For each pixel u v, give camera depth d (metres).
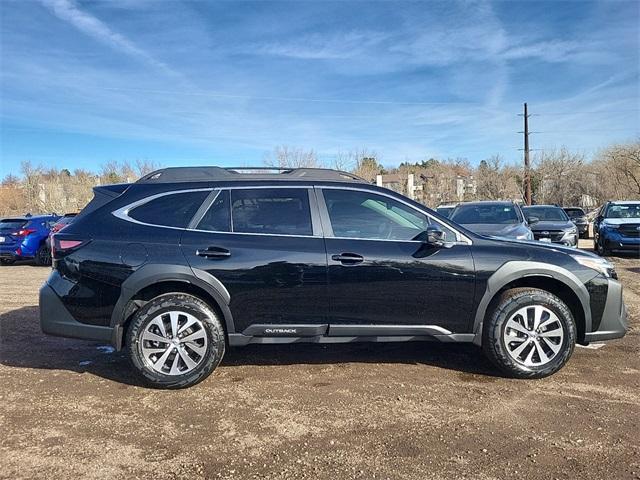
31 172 50.47
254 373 4.73
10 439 3.46
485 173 46.47
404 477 2.96
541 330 4.46
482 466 3.07
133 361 4.30
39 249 14.96
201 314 4.32
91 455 3.24
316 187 4.64
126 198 4.59
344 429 3.58
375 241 4.50
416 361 5.05
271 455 3.23
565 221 14.17
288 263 4.37
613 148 41.78
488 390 4.26
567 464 3.08
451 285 4.44
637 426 3.57
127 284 4.31
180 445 3.37
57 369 4.90
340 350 5.44
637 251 13.84
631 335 5.85
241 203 4.56
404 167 63.94
